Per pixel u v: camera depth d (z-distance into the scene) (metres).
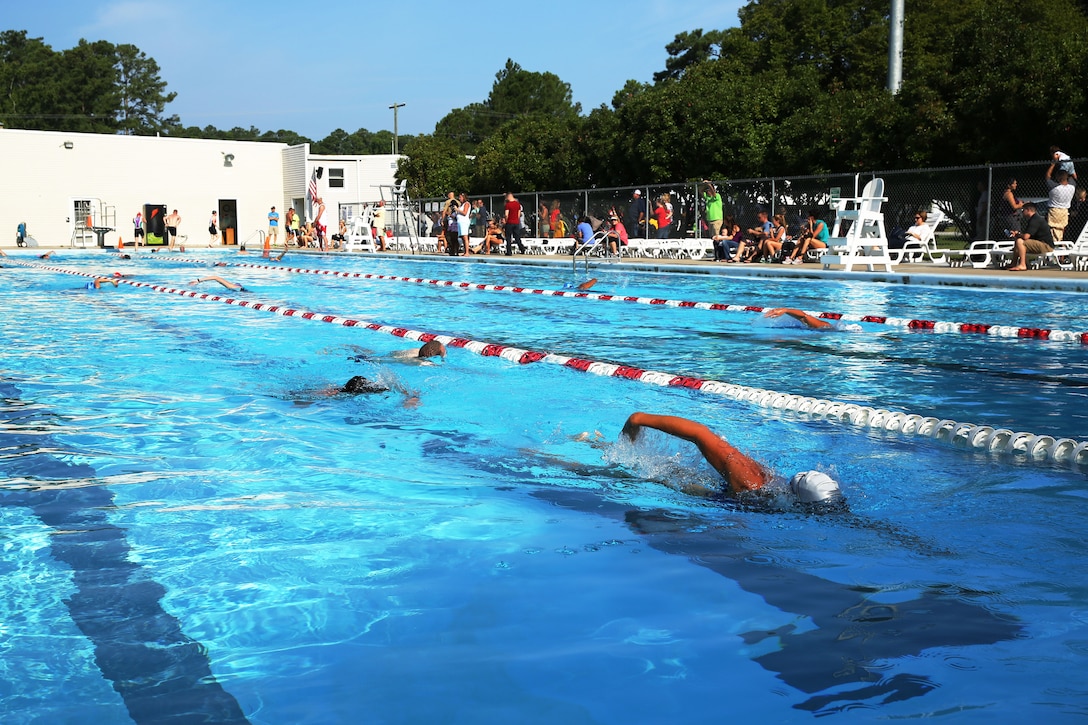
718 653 2.00
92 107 83.88
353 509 3.12
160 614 2.21
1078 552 2.70
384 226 28.95
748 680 1.87
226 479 3.53
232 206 40.69
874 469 3.74
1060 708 1.74
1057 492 3.37
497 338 8.12
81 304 11.46
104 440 4.21
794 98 21.27
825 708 1.75
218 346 7.59
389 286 14.73
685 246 19.22
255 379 5.96
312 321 9.61
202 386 5.69
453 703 1.77
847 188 18.59
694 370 6.32
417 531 2.88
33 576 2.46
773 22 32.69
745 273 15.22
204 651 2.00
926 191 17.58
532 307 11.09
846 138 18.72
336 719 1.71
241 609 2.24
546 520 3.02
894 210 18.12
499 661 1.95
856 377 6.03
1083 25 23.12
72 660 1.96
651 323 9.30
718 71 27.16
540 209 24.30
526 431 4.48
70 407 4.99
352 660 1.96
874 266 15.23
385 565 2.56
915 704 1.76
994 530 2.92
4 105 77.00
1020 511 3.14
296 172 40.38
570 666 1.93
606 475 3.63
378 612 2.22
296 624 2.15
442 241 24.42
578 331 8.65
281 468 3.71
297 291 13.71
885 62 25.92
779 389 5.60
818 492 3.19
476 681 1.86
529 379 6.01
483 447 4.14
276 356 7.00
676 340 7.95
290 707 1.76
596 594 2.35
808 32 27.92
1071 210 14.91
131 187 37.91
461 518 3.02
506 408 5.05
